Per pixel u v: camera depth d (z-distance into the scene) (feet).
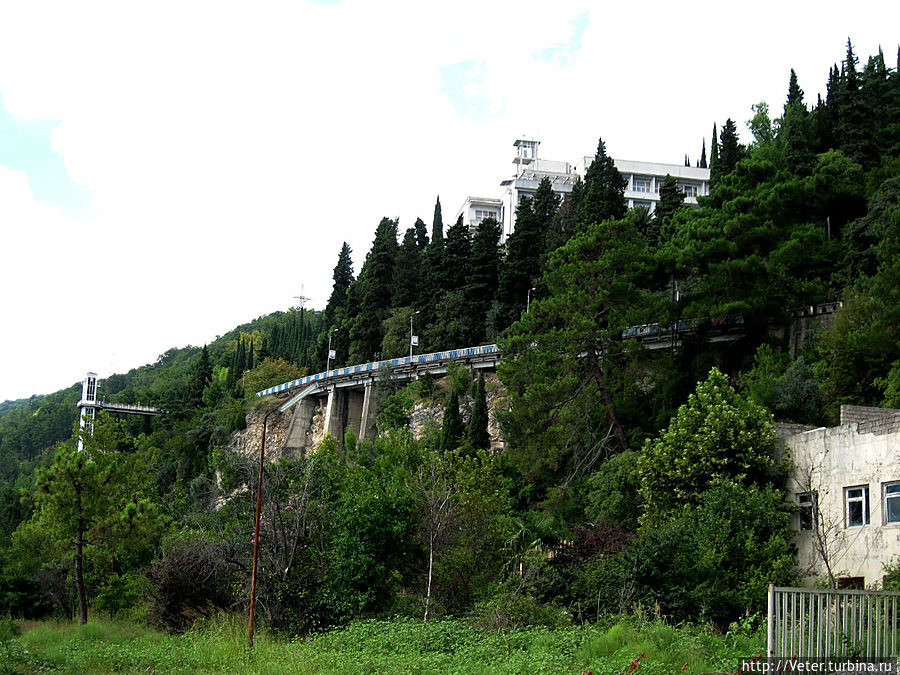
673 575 95.61
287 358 484.33
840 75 327.88
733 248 188.24
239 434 333.62
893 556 86.58
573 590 102.83
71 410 578.66
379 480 124.36
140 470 145.18
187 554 119.96
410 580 119.85
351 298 402.93
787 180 212.23
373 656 79.15
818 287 193.57
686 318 186.19
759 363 177.88
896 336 153.58
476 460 155.22
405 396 279.90
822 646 56.13
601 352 186.09
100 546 144.25
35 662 80.53
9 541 192.34
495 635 83.71
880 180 223.71
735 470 110.83
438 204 433.48
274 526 114.52
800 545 100.63
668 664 64.23
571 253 192.95
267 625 106.83
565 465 173.37
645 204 431.02
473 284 320.91
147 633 111.65
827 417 153.28
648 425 175.22
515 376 180.86
